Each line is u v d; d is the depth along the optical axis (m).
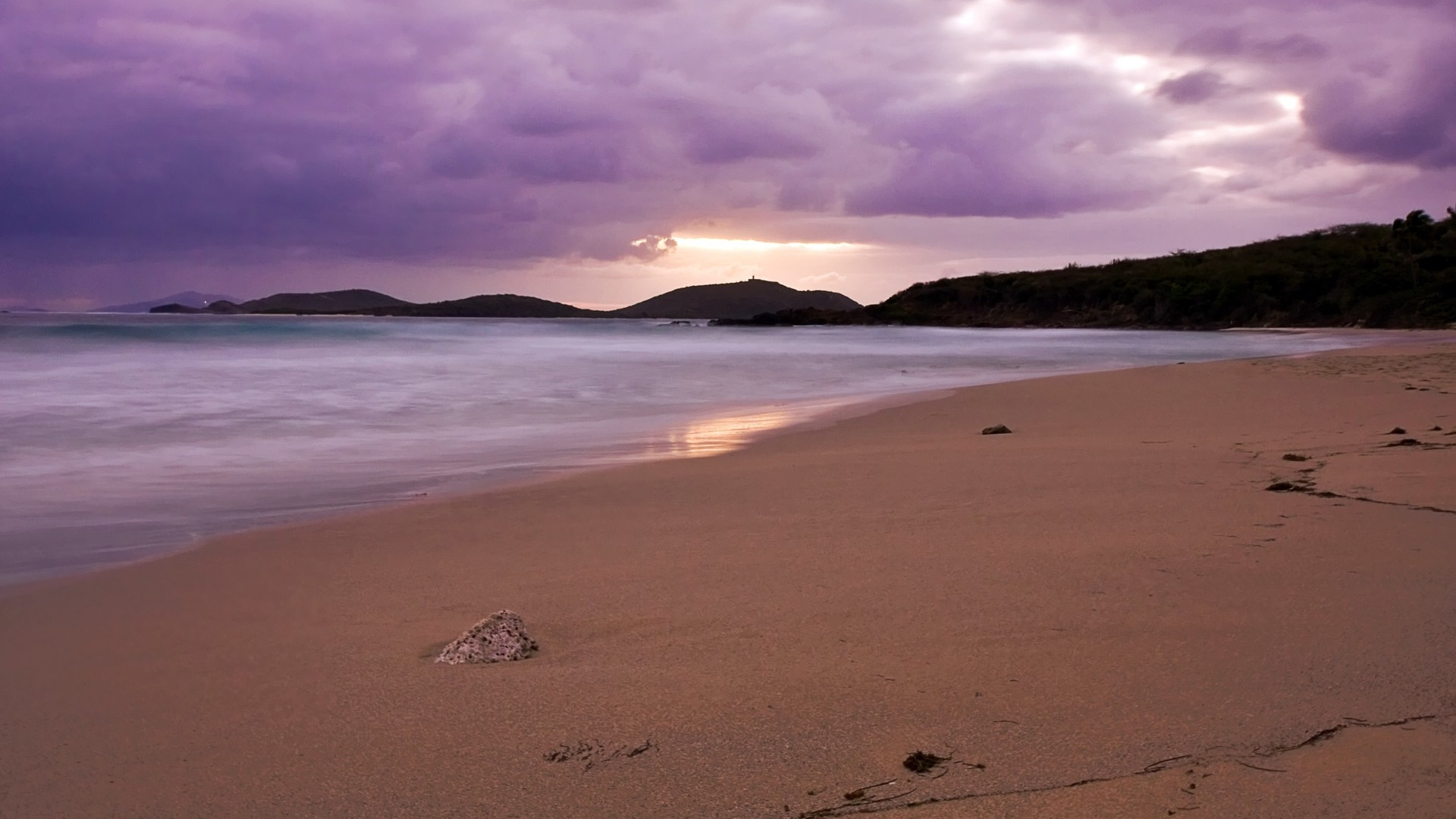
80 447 10.95
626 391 19.23
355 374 21.98
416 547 5.96
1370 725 2.77
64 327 31.84
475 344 39.12
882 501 6.86
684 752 2.83
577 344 46.16
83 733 3.20
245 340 33.66
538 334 64.88
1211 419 11.82
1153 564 4.68
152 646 4.12
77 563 5.77
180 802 2.70
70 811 2.68
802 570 4.94
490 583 4.98
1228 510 5.93
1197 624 3.74
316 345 33.91
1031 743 2.77
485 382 20.53
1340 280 88.62
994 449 9.66
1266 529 5.33
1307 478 6.99
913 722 2.95
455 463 9.88
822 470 8.53
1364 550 4.75
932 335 73.00
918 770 2.65
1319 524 5.38
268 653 3.97
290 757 2.94
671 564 5.22
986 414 13.60
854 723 2.97
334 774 2.81
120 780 2.85
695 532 6.11
